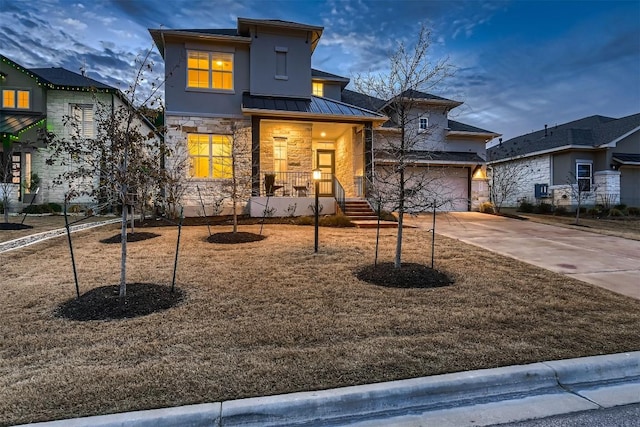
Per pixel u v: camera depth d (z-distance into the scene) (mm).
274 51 14336
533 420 2480
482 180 18594
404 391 2629
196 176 13500
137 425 2223
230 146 13703
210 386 2615
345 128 15406
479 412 2561
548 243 9273
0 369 2861
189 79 13727
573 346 3414
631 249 8641
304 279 5527
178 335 3531
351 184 15000
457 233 10633
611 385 2984
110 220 13086
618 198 18812
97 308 4160
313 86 18062
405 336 3578
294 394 2529
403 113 6129
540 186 21125
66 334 3541
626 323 4047
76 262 6430
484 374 2840
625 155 19141
